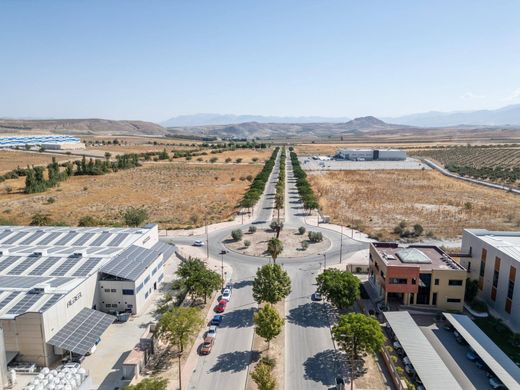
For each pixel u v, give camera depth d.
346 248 98.50
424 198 155.12
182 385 47.34
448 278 66.62
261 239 105.56
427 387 44.66
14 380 47.53
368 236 107.75
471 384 48.03
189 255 93.69
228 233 111.44
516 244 69.62
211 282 67.81
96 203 150.00
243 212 136.25
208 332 58.81
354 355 53.06
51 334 52.19
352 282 64.94
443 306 67.50
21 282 59.66
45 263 67.62
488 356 50.25
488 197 156.62
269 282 65.00
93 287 63.28
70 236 83.75
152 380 42.19
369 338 49.94
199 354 54.19
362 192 167.38
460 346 56.31
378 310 66.38
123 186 186.50
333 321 63.53
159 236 109.12
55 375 45.78
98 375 49.59
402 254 72.12
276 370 50.56
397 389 46.97
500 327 61.28
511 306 62.59
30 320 50.34
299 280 79.75
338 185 185.62
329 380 48.72
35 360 51.38
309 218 127.75
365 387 47.31
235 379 48.62
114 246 78.44
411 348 52.09
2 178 199.88
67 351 53.56
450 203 145.75
